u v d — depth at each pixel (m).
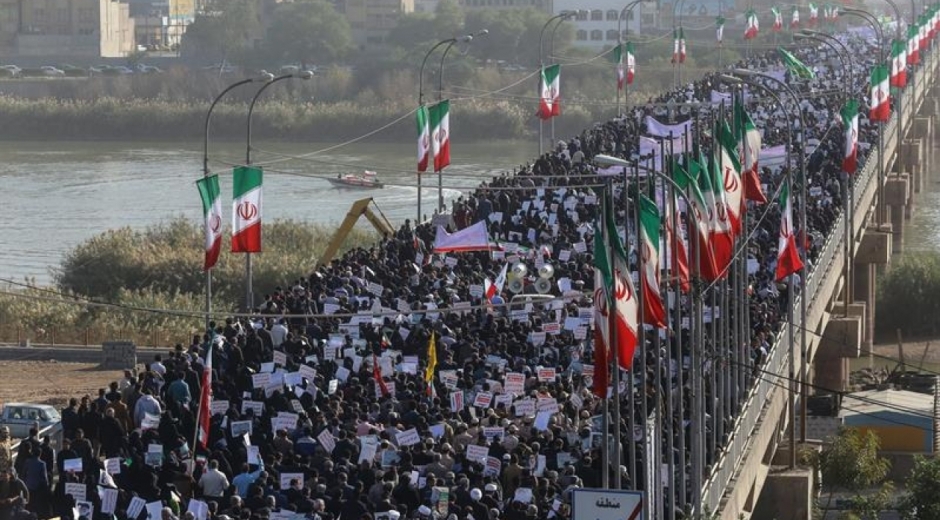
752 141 98.75
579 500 54.91
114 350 131.88
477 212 130.50
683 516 70.94
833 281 135.38
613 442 72.00
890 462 113.00
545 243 121.31
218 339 84.25
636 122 182.38
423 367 86.81
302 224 199.88
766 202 109.75
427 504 64.44
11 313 153.00
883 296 179.00
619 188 137.75
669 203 81.50
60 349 137.00
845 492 111.88
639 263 66.25
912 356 166.50
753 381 94.38
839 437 105.62
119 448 72.50
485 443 71.25
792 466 101.69
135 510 64.06
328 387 81.94
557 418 75.25
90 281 178.00
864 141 179.00
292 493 64.50
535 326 95.00
